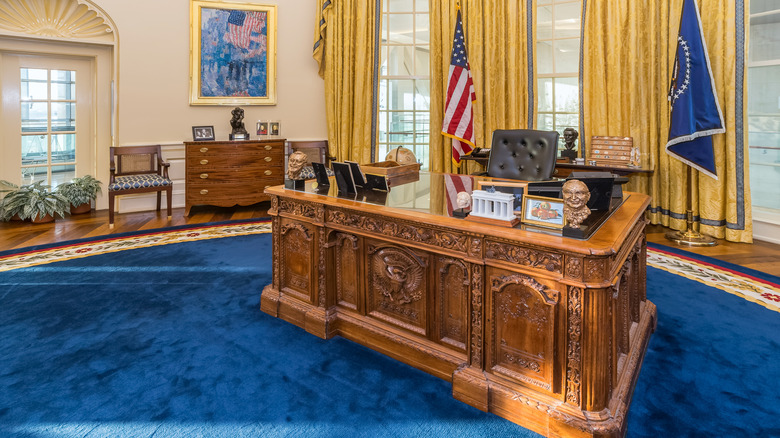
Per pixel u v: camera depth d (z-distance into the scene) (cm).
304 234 274
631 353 219
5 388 212
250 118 653
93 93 602
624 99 514
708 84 432
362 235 248
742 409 198
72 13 558
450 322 221
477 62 584
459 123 570
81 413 195
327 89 659
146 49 591
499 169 378
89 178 595
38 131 580
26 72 564
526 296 189
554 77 590
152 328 276
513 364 196
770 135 491
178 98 617
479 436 182
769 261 399
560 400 183
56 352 246
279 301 292
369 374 227
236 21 627
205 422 190
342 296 270
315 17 650
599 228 193
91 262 402
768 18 476
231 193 600
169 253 430
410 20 660
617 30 505
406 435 183
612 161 501
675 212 491
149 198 618
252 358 242
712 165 446
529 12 558
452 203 247
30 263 396
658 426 187
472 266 201
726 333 270
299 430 185
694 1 432
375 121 652
